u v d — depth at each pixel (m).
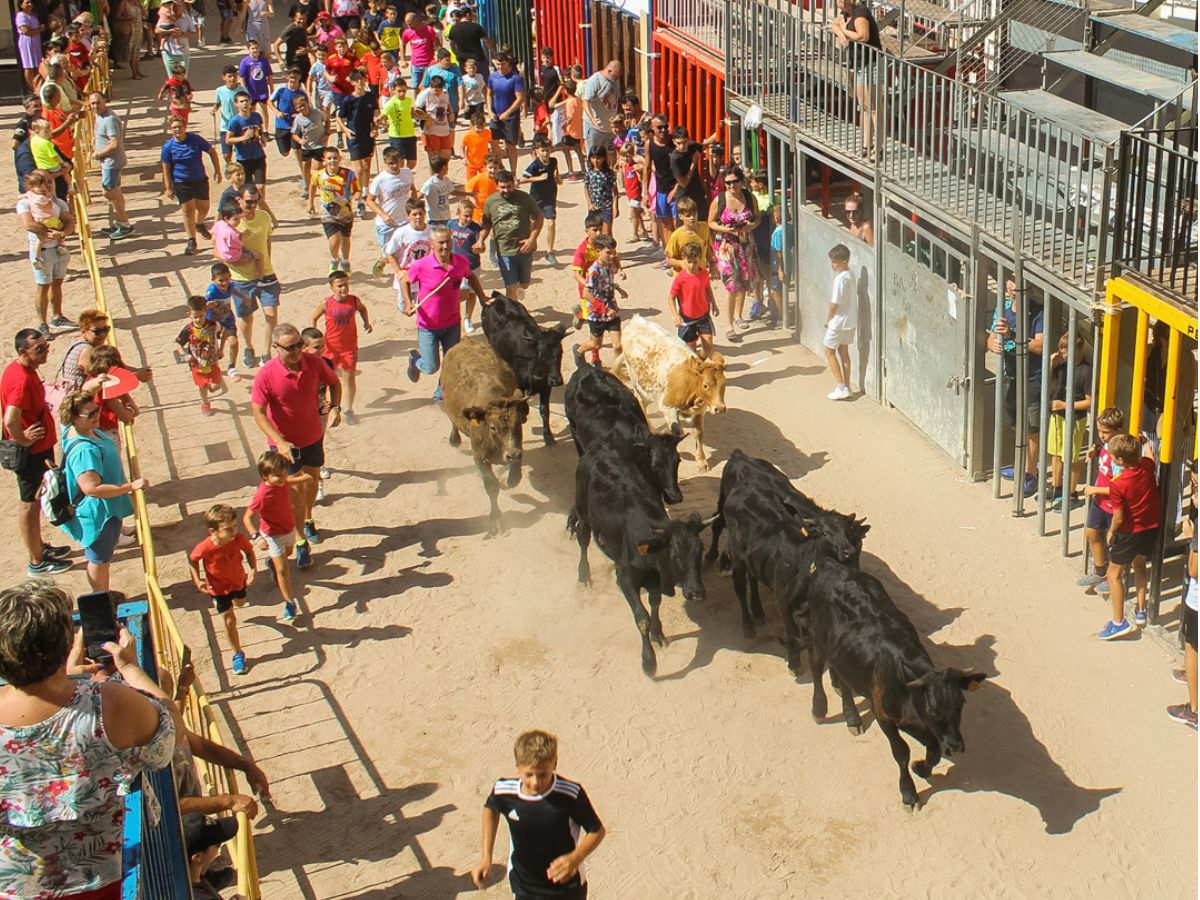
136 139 26.31
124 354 17.41
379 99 26.30
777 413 15.58
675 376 14.17
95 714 4.48
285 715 10.80
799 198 16.97
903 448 14.67
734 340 17.58
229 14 33.81
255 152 21.45
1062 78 16.30
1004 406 13.31
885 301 15.21
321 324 18.16
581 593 12.37
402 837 9.51
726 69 18.56
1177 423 11.23
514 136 23.52
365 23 30.23
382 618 12.02
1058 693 10.71
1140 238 10.98
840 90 16.06
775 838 9.41
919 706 8.95
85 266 20.45
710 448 14.83
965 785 9.81
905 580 12.28
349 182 19.59
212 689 11.12
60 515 11.31
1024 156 13.62
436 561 12.89
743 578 11.36
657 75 22.47
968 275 13.33
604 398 13.26
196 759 9.27
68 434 11.27
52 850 4.52
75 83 26.09
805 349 17.31
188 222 20.47
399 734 10.56
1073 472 13.12
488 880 9.09
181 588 12.51
